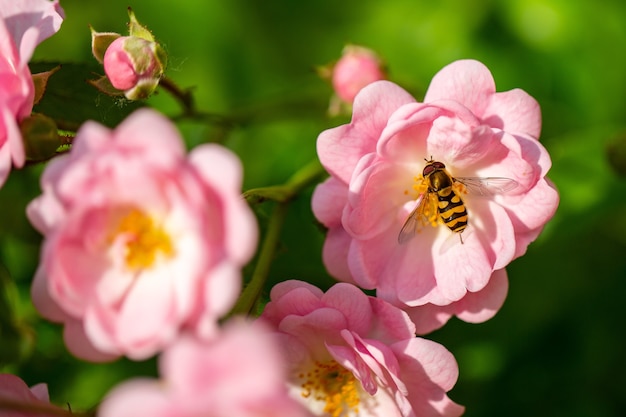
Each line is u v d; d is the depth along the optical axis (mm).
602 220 331
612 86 351
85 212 260
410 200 299
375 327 284
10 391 269
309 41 362
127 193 260
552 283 330
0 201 287
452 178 296
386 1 360
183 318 254
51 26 285
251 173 336
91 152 255
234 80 360
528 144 288
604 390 328
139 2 357
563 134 346
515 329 328
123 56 288
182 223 262
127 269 263
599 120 350
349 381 288
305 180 303
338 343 284
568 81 352
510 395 327
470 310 294
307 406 287
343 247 293
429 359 281
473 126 285
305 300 280
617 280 331
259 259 290
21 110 277
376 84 288
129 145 253
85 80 301
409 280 296
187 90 314
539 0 352
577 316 331
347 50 326
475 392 326
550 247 329
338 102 326
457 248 295
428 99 290
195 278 253
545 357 330
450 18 356
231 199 251
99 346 259
